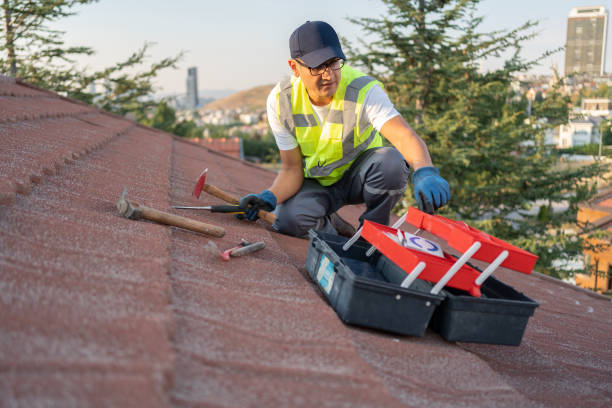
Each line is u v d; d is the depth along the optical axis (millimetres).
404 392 1330
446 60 13062
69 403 819
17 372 869
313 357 1300
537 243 12930
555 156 14070
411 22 12867
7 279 1191
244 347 1270
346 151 2850
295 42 2324
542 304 3240
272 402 1045
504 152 13672
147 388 894
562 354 2166
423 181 2127
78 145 3225
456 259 1859
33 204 1817
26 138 2834
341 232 3572
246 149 87688
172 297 1426
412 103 14133
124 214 2068
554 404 1613
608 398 1754
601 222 16547
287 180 3043
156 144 5777
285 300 1703
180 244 2047
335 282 1846
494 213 14820
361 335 1653
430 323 1895
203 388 1029
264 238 2627
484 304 1742
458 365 1605
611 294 13797
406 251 1748
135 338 1066
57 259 1395
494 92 13266
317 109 2672
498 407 1392
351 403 1108
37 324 1033
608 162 13664
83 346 990
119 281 1365
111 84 17797
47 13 15219
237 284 1764
